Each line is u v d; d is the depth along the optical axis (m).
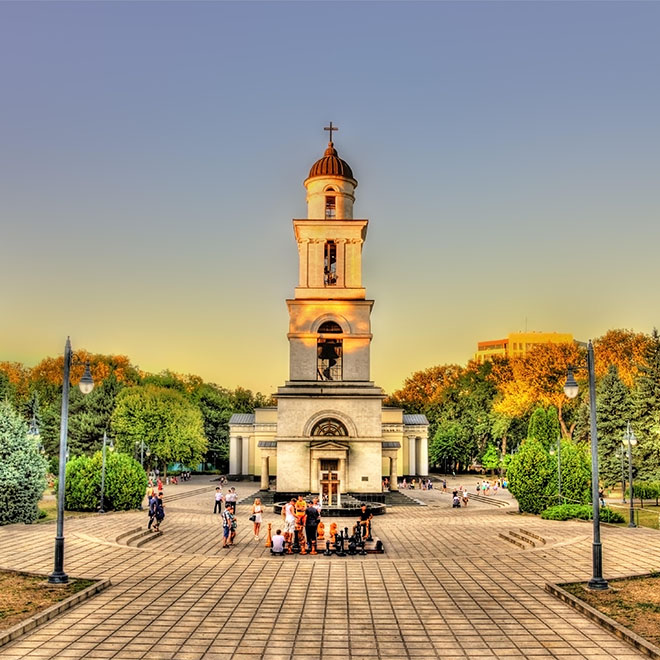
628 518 41.44
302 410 58.19
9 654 15.39
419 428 93.62
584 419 69.81
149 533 33.94
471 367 126.56
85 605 19.42
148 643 16.23
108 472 45.50
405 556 28.41
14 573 22.73
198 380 137.12
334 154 63.69
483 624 17.95
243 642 16.42
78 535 30.81
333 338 59.41
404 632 17.28
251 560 26.23
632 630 16.94
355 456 57.69
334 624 17.89
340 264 60.53
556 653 15.76
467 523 40.78
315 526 29.08
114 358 127.31
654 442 54.81
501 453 105.94
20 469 35.56
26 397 106.62
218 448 115.06
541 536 31.78
